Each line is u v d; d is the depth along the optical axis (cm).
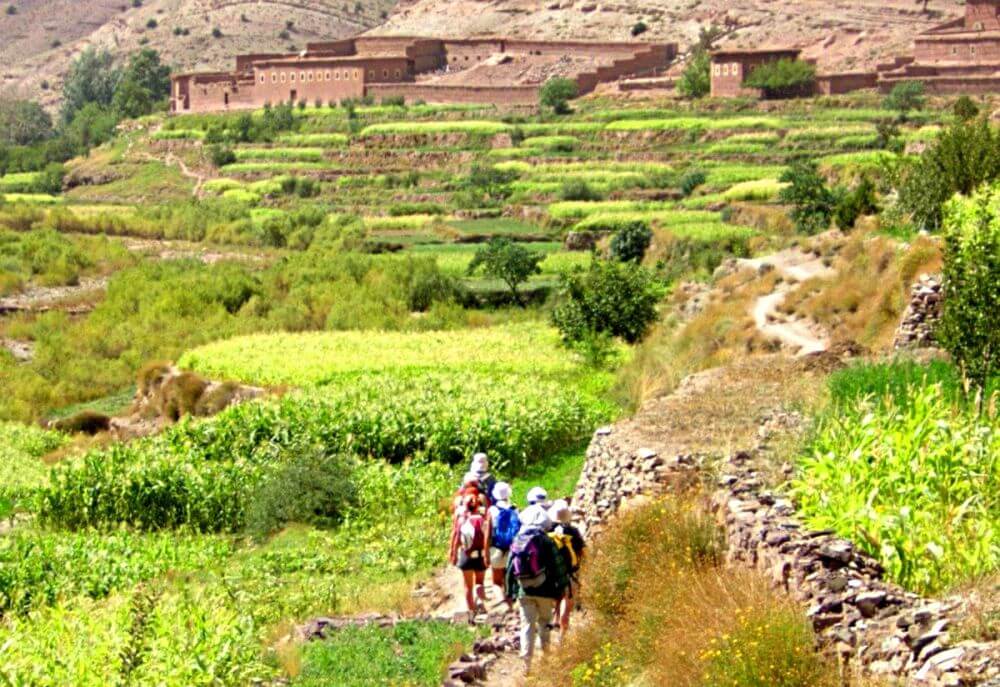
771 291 10238
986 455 3619
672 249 17250
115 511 7256
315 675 3922
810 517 3541
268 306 16375
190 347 14500
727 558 3688
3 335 15912
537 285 17100
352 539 6425
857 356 6731
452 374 9650
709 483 4178
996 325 4725
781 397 5412
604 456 5072
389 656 4012
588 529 4959
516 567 3606
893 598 3011
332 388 9131
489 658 3847
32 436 10950
